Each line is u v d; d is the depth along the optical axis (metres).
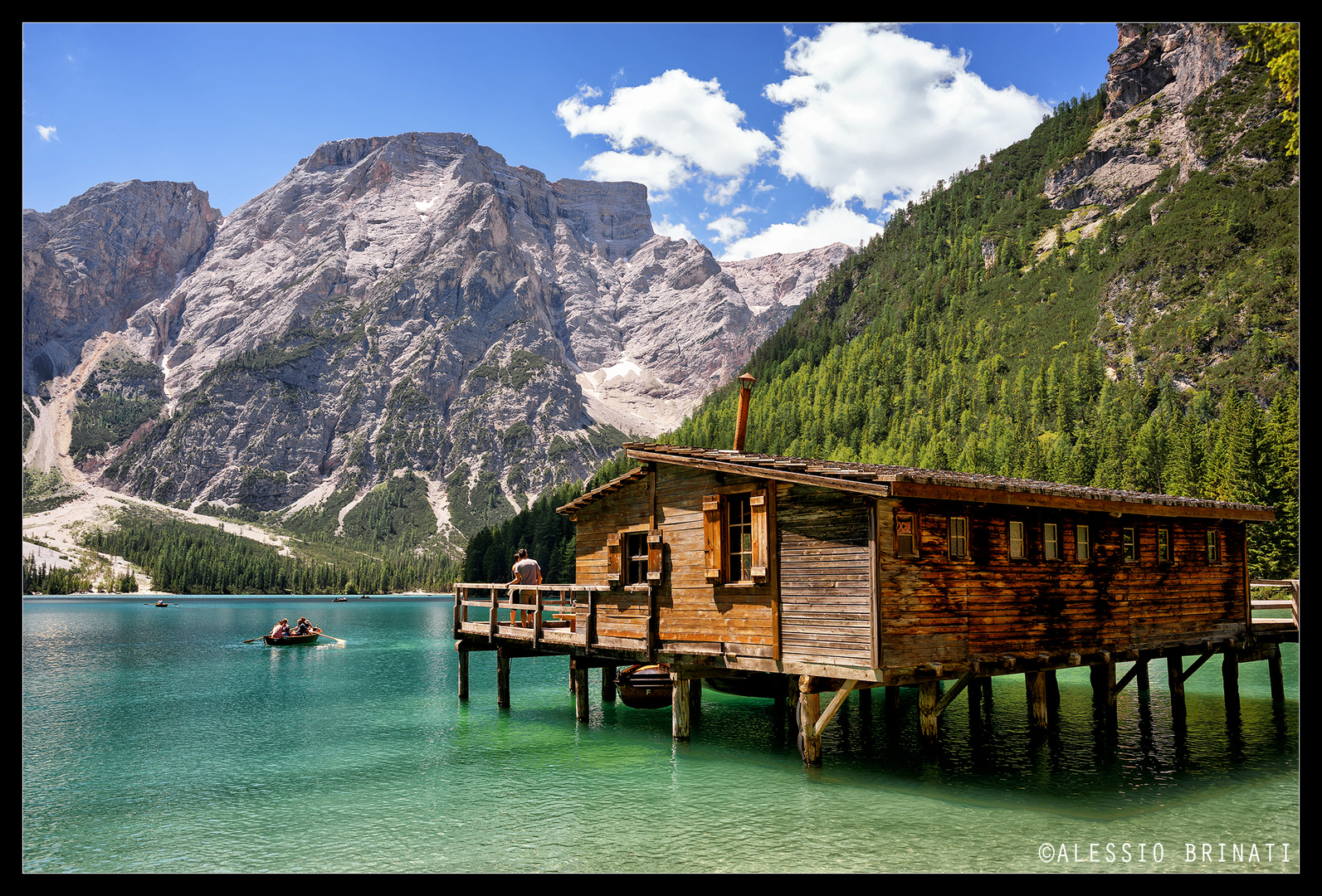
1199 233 187.62
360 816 18.53
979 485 19.78
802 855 15.50
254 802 19.91
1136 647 25.33
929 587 19.58
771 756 23.61
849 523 19.23
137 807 19.64
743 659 21.64
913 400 187.88
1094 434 133.50
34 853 16.45
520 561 32.97
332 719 31.38
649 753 24.31
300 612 140.38
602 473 176.75
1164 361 160.25
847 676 18.84
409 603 197.12
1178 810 18.11
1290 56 21.67
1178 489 93.88
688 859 15.36
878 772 21.42
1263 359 144.50
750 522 21.70
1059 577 23.12
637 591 25.28
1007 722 28.17
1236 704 29.08
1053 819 17.55
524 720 30.50
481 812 18.61
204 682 43.62
